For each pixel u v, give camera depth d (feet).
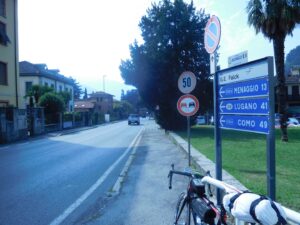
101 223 18.44
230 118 18.11
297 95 192.75
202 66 97.14
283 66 64.69
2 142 74.64
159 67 97.30
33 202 22.94
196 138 64.54
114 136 90.43
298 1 63.21
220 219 10.19
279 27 64.90
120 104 374.43
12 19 106.01
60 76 208.13
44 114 117.60
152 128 134.41
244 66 16.25
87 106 298.97
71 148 59.62
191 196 12.36
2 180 30.81
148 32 102.63
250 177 25.63
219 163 19.94
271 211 7.80
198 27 96.12
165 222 18.33
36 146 64.90
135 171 34.37
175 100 97.50
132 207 21.34
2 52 99.66
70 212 20.54
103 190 26.21
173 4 96.12
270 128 13.87
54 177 31.89
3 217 19.72
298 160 34.88
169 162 39.93
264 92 14.40
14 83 106.42
